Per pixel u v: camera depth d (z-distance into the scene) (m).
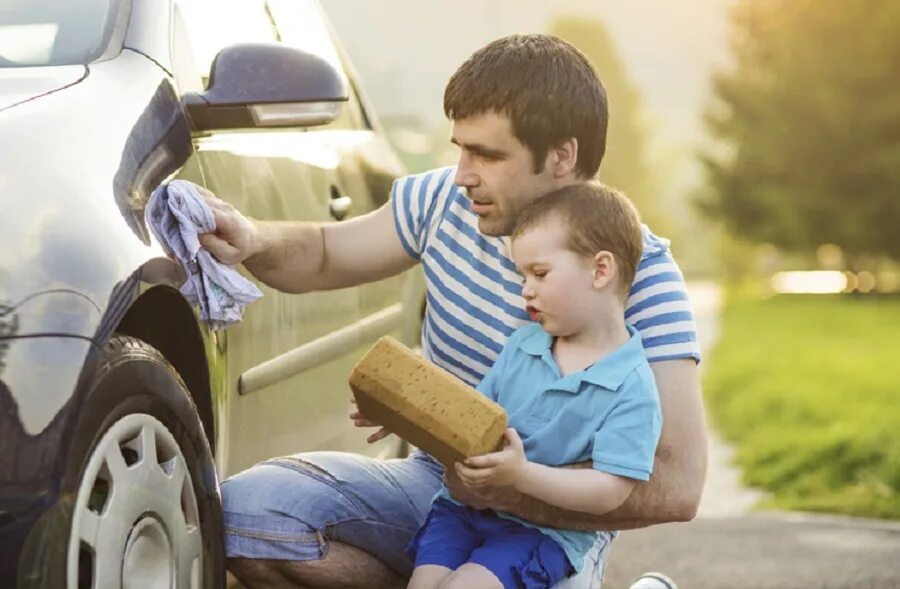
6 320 2.53
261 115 3.52
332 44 5.23
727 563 5.73
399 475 3.39
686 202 30.91
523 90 3.04
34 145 2.79
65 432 2.51
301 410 3.99
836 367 13.48
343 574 3.23
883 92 27.83
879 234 28.05
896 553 5.90
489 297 3.25
